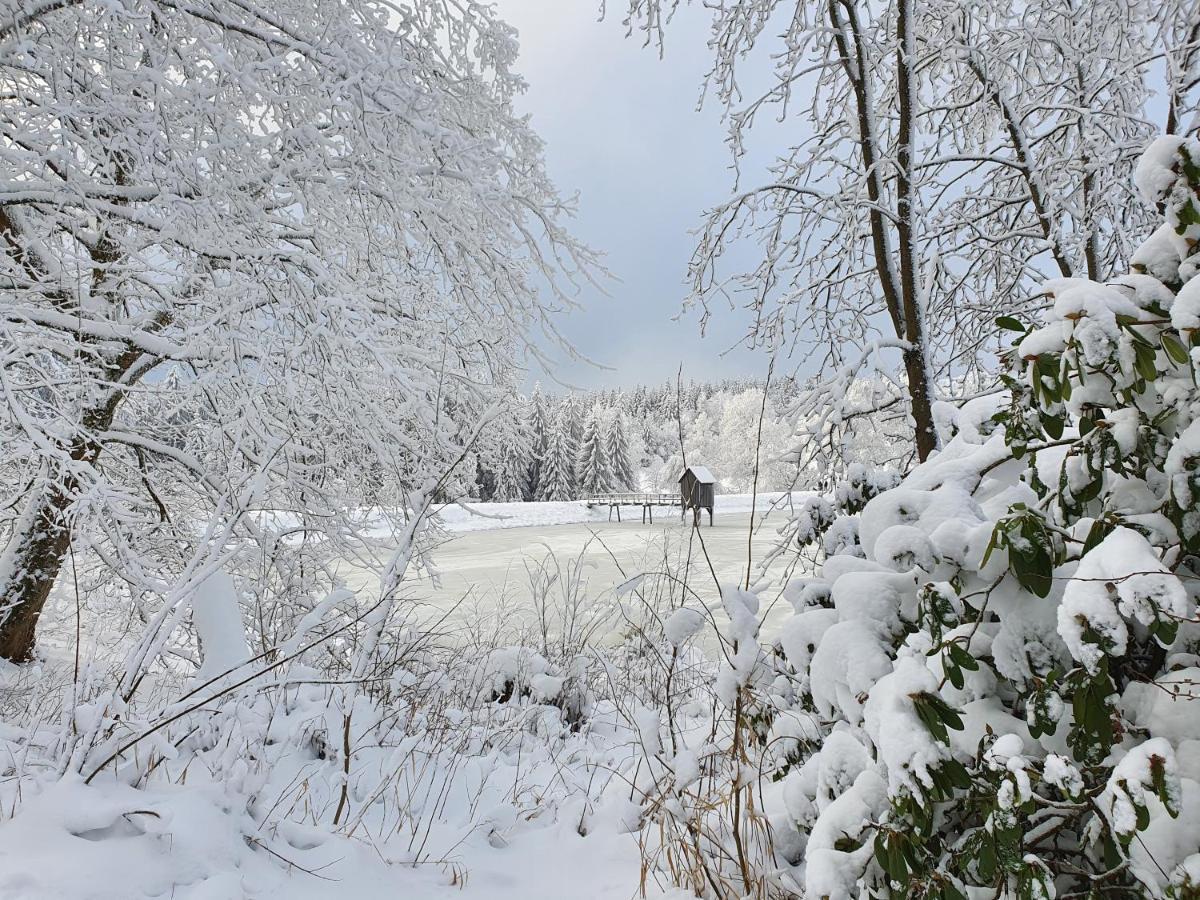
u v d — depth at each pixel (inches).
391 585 126.7
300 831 85.6
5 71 186.1
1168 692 51.7
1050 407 60.9
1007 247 222.2
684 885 83.9
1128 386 55.5
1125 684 58.8
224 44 192.9
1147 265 59.9
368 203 204.1
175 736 100.7
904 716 58.0
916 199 176.1
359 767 109.7
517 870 90.4
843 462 164.7
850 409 161.8
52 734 94.2
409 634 166.2
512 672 173.3
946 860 60.5
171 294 200.8
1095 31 193.5
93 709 84.4
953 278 224.8
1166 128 187.6
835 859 62.4
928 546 64.7
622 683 176.4
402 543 131.5
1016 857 51.4
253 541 226.2
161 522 253.6
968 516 69.2
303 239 216.7
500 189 205.3
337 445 246.4
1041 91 201.6
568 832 98.7
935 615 60.6
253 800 87.5
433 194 207.6
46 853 67.2
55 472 189.9
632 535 791.1
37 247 209.2
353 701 102.5
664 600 179.0
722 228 196.7
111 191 182.5
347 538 255.9
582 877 88.7
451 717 139.2
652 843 94.2
